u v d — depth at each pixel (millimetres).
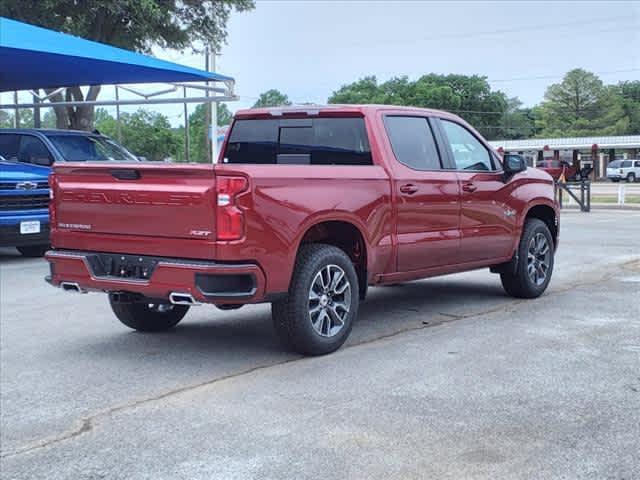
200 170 5211
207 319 7461
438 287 9195
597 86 104125
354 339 6414
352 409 4602
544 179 8422
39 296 8883
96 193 5742
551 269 8438
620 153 72875
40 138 12578
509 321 7035
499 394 4828
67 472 3830
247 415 4551
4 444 4223
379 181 6258
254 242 5246
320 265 5695
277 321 5691
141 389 5152
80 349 6301
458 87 105562
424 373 5324
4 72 14852
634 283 9203
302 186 5594
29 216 11320
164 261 5367
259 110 7082
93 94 22203
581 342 6156
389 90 104062
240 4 23641
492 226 7512
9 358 6035
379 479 3629
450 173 7043
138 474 3773
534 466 3729
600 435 4109
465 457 3855
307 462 3842
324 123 6750
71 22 20125
